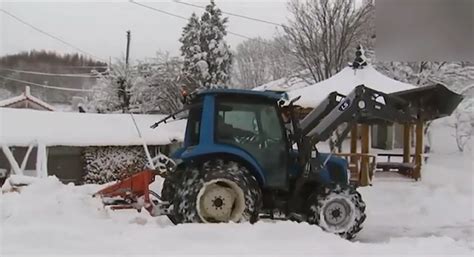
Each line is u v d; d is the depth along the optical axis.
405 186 12.90
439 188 12.45
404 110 8.19
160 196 9.20
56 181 8.16
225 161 7.37
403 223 9.02
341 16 26.27
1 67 52.34
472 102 27.02
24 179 8.47
